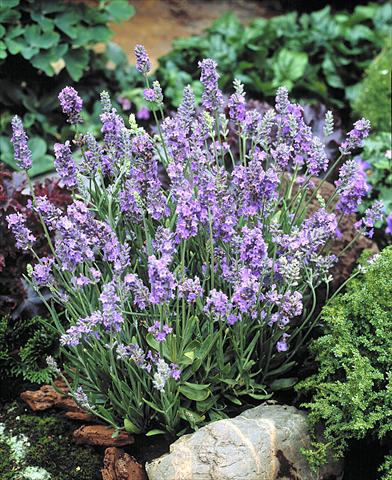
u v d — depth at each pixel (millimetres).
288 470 1130
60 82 1817
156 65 2289
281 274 1156
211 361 1196
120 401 1197
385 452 1209
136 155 1148
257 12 2795
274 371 1222
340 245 1354
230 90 1870
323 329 1253
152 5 2703
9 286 1331
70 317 1309
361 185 1180
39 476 1213
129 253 1218
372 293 1211
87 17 1831
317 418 1160
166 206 1155
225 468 1101
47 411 1276
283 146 1169
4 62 1755
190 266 1219
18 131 1141
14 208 1330
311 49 2045
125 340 1173
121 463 1170
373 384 1151
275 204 1202
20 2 1768
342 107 1947
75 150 1749
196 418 1180
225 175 1144
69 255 1120
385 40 1904
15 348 1317
